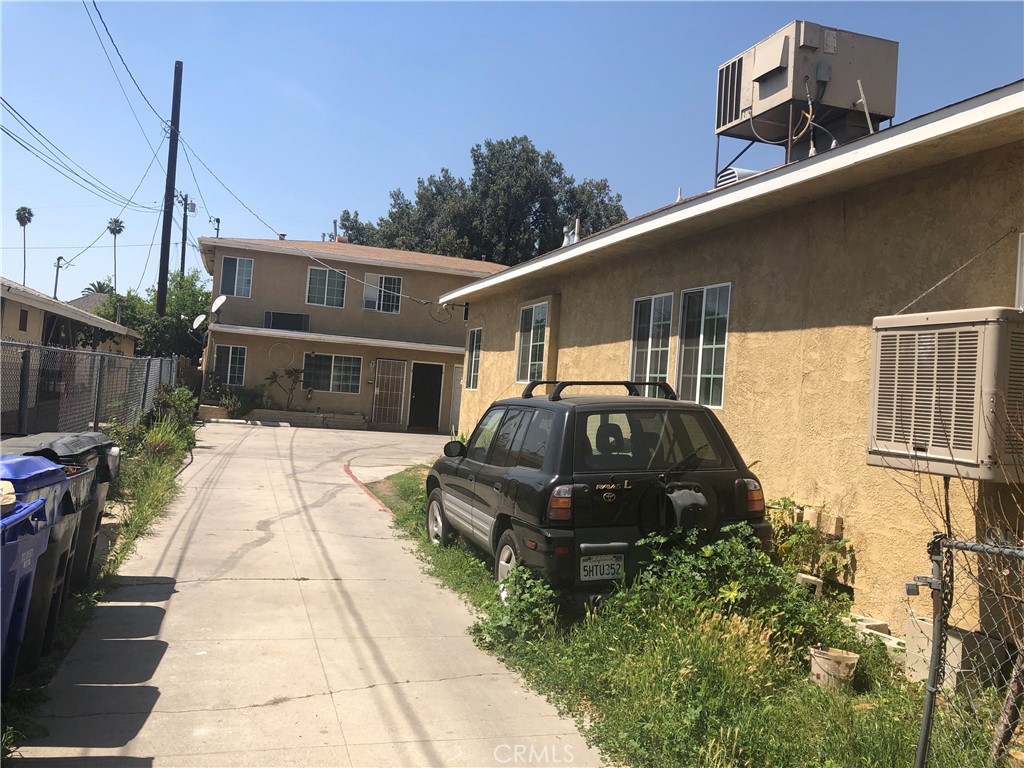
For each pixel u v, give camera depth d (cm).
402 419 2642
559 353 1144
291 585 619
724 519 518
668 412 545
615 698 406
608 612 473
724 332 743
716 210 681
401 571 686
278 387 2517
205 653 461
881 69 750
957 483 471
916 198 532
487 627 502
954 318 380
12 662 359
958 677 421
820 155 551
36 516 365
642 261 909
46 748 336
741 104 799
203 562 675
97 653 452
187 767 327
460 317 2720
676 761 350
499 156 4325
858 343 573
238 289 2517
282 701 400
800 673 445
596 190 4503
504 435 628
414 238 4578
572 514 490
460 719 390
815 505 596
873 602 531
